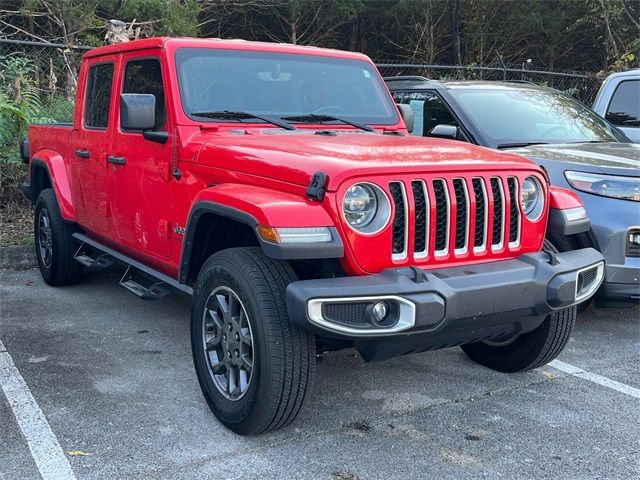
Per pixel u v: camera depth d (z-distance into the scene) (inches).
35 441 144.6
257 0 643.5
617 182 205.8
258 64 189.8
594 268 158.4
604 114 324.8
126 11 519.5
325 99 197.0
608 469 138.2
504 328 149.2
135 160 190.7
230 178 154.6
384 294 128.6
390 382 180.2
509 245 151.6
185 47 182.1
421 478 133.9
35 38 519.2
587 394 174.2
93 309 236.5
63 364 186.9
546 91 289.0
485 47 759.7
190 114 173.6
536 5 714.8
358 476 134.1
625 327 228.7
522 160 155.8
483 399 170.6
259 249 145.8
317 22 701.3
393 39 761.0
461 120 253.8
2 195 345.1
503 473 136.2
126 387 172.6
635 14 619.5
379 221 135.9
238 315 147.3
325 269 140.3
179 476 132.7
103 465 135.9
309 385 139.2
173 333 213.5
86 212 229.1
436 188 141.7
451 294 132.4
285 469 135.9
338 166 133.8
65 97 379.9
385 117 203.3
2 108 322.0
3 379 176.1
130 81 198.2
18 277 279.3
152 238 186.5
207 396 155.2
